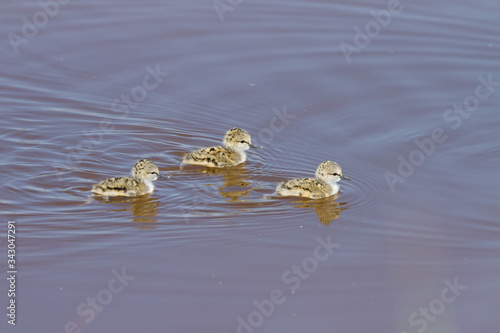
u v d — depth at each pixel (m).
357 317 15.33
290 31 28.27
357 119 23.06
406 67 26.00
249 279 16.31
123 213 18.27
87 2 30.03
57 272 16.34
